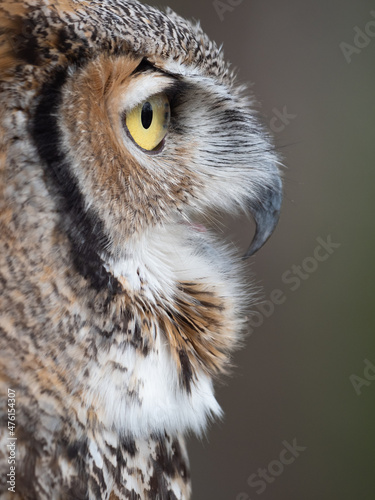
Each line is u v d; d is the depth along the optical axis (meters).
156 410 2.27
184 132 2.31
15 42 2.24
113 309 2.25
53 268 2.24
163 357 2.28
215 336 2.31
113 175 2.26
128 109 2.27
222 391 3.25
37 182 2.24
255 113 2.39
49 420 2.24
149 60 2.27
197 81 2.30
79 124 2.24
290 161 3.36
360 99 3.39
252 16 3.21
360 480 3.26
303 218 3.37
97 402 2.25
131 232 2.27
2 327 2.24
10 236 2.23
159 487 2.29
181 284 2.30
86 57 2.25
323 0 3.30
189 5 3.05
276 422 3.26
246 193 2.36
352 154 3.40
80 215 2.25
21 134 2.24
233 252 2.35
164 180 2.29
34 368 2.24
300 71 3.29
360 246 3.38
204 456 3.17
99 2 2.27
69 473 2.25
